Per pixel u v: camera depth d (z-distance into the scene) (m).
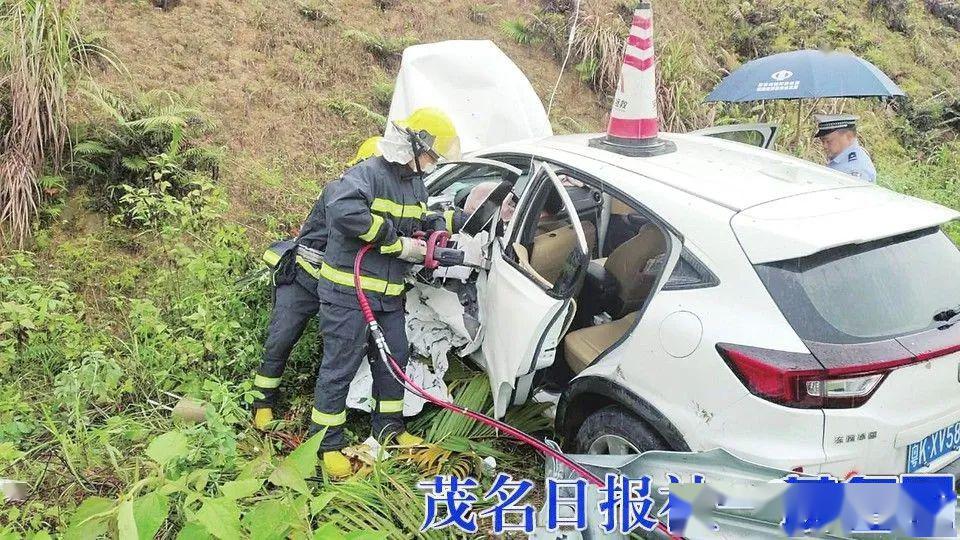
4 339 3.72
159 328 3.60
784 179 2.98
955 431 2.61
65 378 3.11
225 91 5.80
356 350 3.24
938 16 10.59
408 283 3.62
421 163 3.14
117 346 3.89
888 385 2.38
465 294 3.51
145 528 1.97
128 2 5.87
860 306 2.49
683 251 2.72
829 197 2.80
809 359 2.34
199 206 4.82
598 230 3.92
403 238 3.20
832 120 4.48
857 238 2.48
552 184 3.29
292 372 3.88
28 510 2.56
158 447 2.14
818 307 2.44
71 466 2.83
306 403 3.72
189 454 2.67
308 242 3.48
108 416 3.34
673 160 3.22
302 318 3.54
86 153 4.70
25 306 3.54
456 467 3.27
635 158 3.24
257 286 4.07
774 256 2.49
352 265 3.19
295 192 5.50
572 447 3.17
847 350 2.37
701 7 8.96
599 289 3.64
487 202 3.59
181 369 3.64
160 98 5.29
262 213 5.26
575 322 3.72
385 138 3.13
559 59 7.70
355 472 3.25
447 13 7.50
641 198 2.91
